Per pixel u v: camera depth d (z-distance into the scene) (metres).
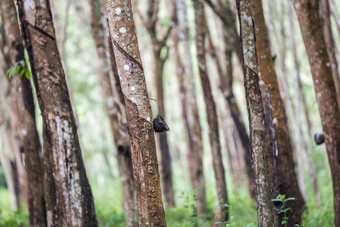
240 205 16.59
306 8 10.52
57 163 9.07
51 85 9.06
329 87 10.56
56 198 9.24
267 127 9.57
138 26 21.41
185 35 18.22
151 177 6.64
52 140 9.08
